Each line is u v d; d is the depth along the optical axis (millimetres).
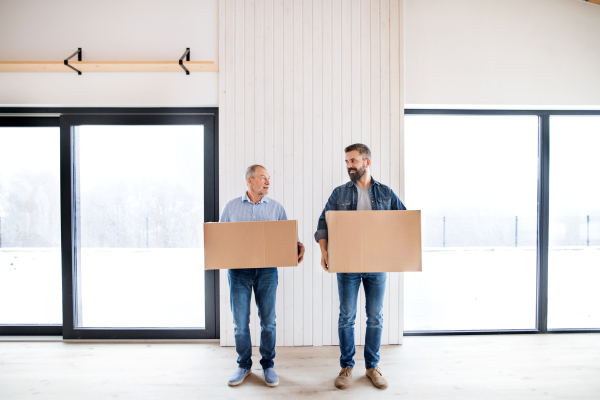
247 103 2018
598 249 2264
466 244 2283
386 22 2029
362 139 2045
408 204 2246
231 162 2023
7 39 2012
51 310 2207
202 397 1476
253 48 2010
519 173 2260
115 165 2135
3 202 2191
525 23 2082
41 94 2016
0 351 1952
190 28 2020
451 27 2068
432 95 2070
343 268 1483
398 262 1493
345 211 1488
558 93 2094
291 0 2008
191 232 2139
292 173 2029
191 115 2100
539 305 2207
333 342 2051
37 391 1525
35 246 2197
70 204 2094
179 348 2000
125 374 1685
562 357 1862
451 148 2246
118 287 2150
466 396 1477
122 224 2145
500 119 2248
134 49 2020
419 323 2242
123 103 2037
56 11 2012
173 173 2135
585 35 2102
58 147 2186
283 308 2031
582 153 2258
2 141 2191
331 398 1463
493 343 2047
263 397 1475
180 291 2150
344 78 2031
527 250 2268
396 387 1549
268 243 1492
